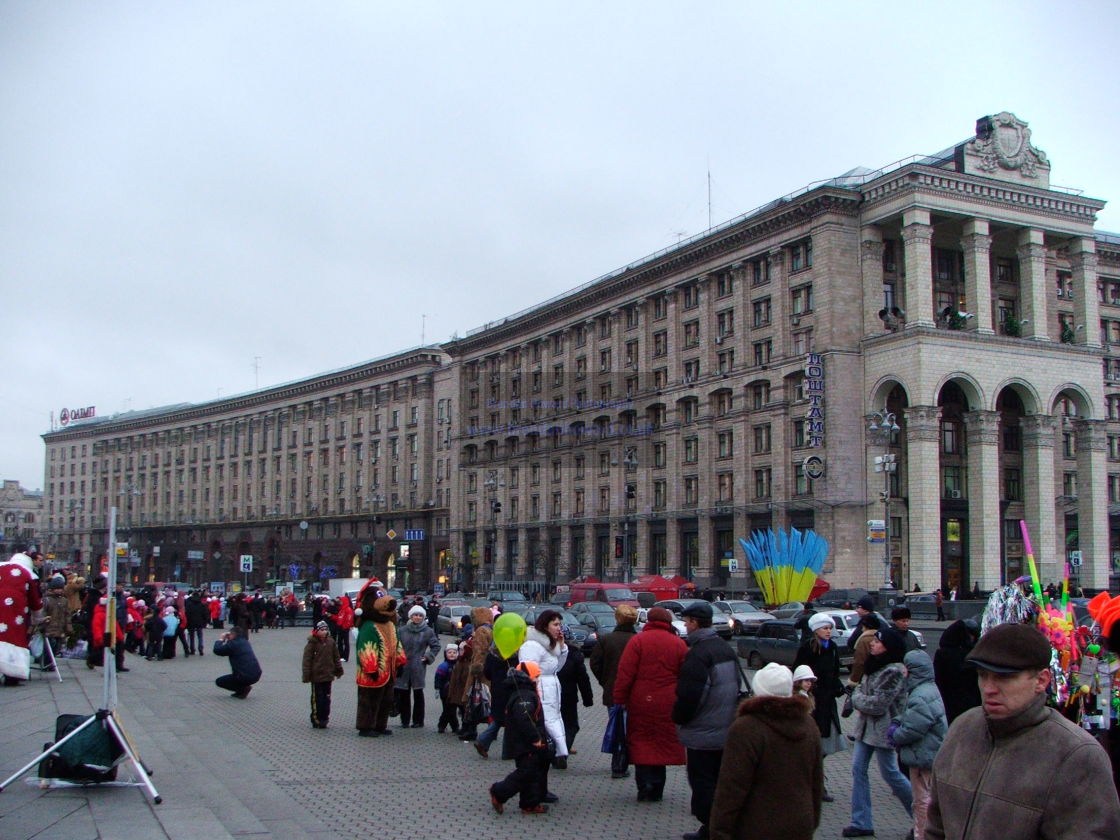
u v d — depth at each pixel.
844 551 65.88
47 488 185.50
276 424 141.62
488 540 105.38
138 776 13.19
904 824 12.55
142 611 39.00
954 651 11.70
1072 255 71.56
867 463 66.88
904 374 64.75
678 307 82.31
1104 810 4.85
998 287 72.50
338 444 131.00
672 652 13.13
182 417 157.88
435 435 117.00
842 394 67.06
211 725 20.62
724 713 11.03
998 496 65.50
